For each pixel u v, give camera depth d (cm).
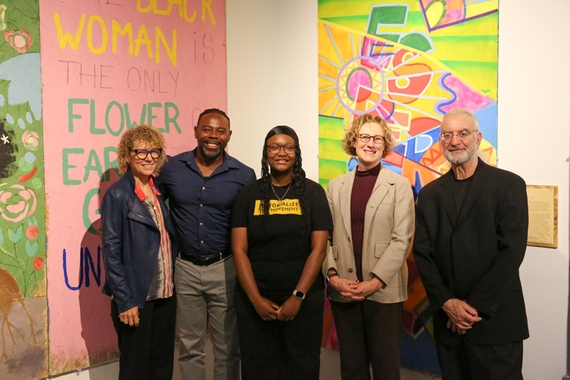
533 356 259
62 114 266
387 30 301
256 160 357
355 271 256
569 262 247
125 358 241
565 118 244
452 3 276
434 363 288
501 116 263
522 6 254
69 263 269
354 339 258
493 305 211
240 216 248
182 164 267
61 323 267
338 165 329
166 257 250
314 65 339
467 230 220
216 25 329
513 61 258
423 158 290
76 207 272
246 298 246
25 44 252
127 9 289
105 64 281
